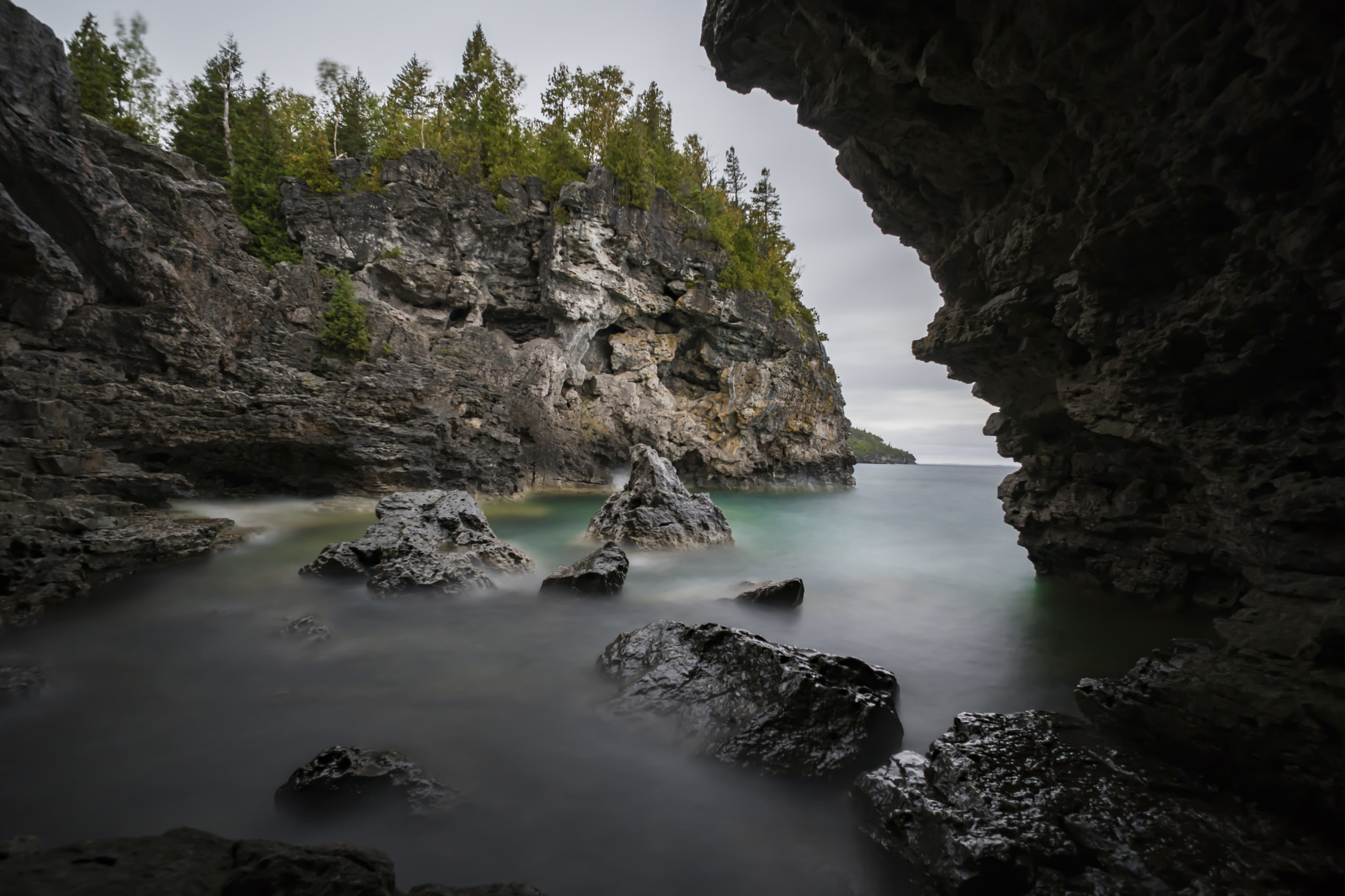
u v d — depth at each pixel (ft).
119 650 25.25
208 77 122.62
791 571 46.83
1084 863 11.58
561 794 15.84
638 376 133.59
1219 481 22.91
